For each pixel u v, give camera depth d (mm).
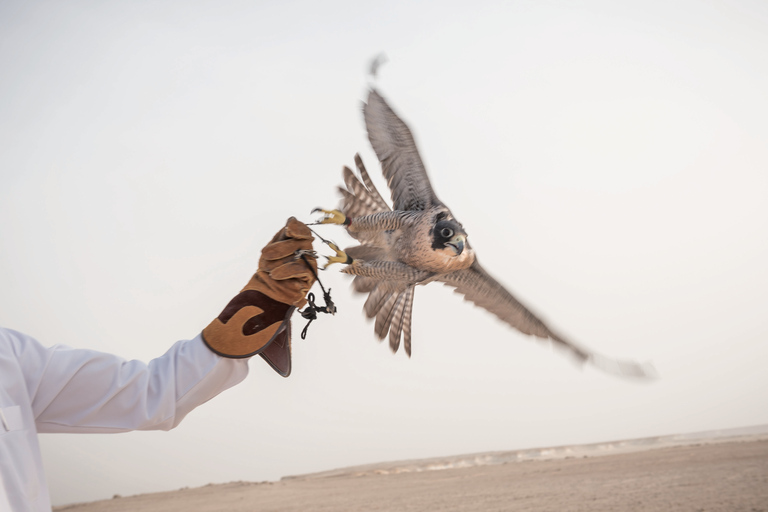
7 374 1519
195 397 1838
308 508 16812
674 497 13523
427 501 16375
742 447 25188
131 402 1729
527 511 13078
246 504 19281
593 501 13891
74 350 1733
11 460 1440
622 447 34812
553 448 37594
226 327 1871
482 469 29219
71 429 1702
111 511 20922
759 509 11391
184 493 25641
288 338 2023
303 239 2025
